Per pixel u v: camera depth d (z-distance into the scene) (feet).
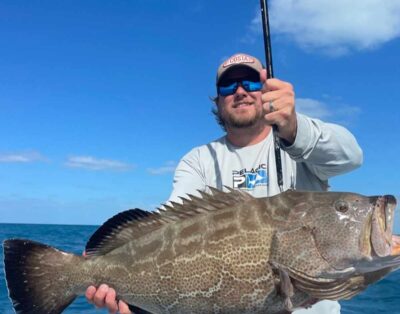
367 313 8.25
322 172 3.53
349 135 3.37
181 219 3.18
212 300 2.97
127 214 3.35
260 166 4.06
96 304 3.32
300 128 3.09
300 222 2.87
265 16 3.67
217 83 4.34
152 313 3.19
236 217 3.00
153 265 3.14
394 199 2.74
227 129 4.26
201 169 4.23
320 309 3.65
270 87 3.03
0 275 11.74
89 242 3.44
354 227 2.77
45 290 3.45
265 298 2.88
